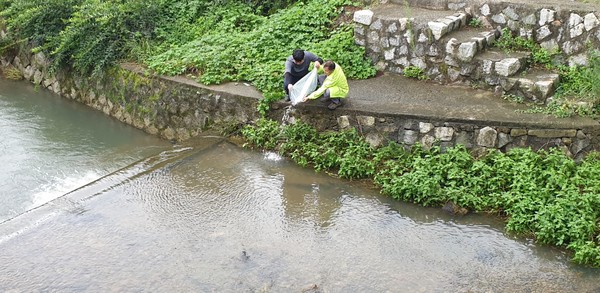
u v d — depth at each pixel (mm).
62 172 8797
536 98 7691
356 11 9586
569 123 7000
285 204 6879
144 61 10539
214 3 11922
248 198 7020
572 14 8148
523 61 8250
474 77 8344
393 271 5574
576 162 7070
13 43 13258
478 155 7352
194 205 6848
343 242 6082
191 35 11320
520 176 6656
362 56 9492
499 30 8898
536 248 5934
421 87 8578
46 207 6758
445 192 6770
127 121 10758
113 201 6918
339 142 7828
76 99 12070
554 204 6238
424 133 7520
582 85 7688
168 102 9734
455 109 7617
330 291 5270
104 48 11070
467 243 6047
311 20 10336
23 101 12094
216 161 8031
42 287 5348
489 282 5402
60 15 12391
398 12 9492
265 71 9102
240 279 5469
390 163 7363
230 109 8859
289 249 5965
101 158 9297
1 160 9164
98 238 6125
